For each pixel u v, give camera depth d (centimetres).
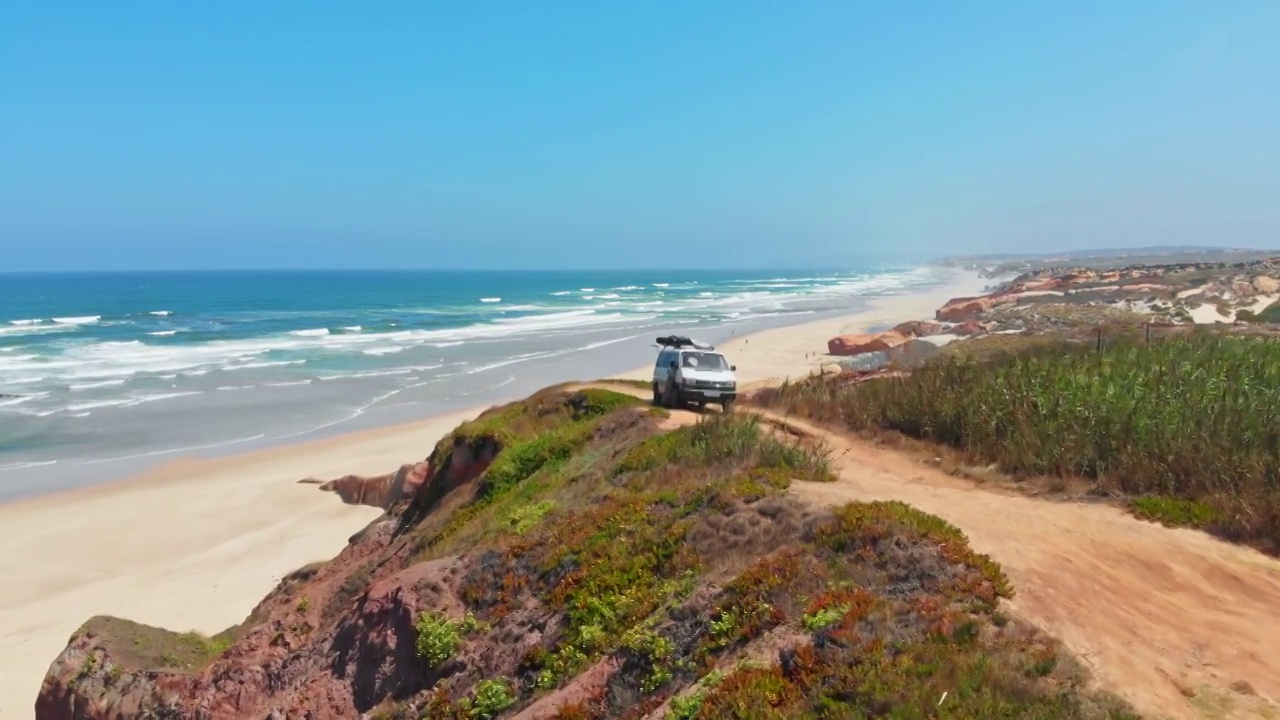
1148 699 656
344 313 9850
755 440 1422
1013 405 1571
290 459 3206
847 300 11625
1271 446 1248
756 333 6575
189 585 2150
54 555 2325
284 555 2344
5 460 3152
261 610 1869
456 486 2002
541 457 1830
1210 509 1128
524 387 4512
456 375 4878
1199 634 782
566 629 1014
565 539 1217
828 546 925
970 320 5606
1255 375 1581
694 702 734
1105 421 1391
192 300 12638
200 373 4931
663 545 1082
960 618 745
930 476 1444
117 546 2395
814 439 1711
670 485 1321
